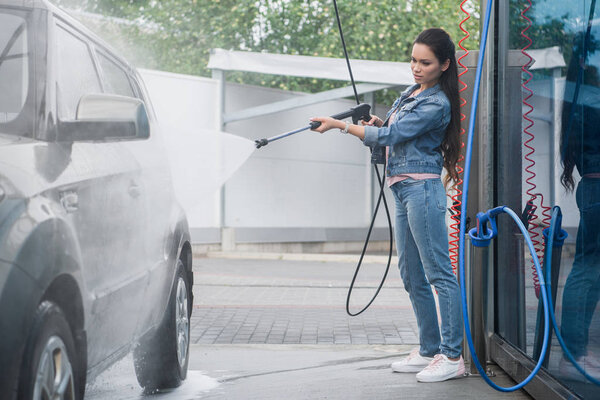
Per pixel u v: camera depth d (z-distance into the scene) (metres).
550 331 4.07
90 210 3.13
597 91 3.36
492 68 4.98
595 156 3.40
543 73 4.17
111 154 3.71
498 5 4.98
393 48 23.81
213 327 7.33
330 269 14.52
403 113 4.74
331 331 7.14
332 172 21.56
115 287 3.37
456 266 5.30
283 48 26.91
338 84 26.23
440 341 5.03
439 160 4.80
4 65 3.19
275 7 26.34
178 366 4.51
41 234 2.60
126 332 3.66
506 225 4.94
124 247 3.59
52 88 3.20
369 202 22.47
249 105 19.19
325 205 21.38
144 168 4.20
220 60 16.98
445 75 4.76
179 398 4.36
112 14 27.52
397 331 7.16
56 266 2.65
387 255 19.27
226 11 26.50
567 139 3.78
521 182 4.59
